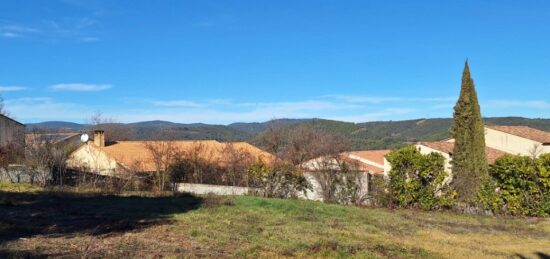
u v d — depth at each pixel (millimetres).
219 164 26484
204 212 15414
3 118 36438
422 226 14664
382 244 11227
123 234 10906
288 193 22266
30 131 28172
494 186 18031
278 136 33406
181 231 11648
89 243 9656
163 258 8570
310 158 25234
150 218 13727
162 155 28719
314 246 10352
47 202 17031
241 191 22922
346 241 11383
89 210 15281
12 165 24141
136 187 24016
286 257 9250
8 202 16109
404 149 19422
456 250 10945
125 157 33125
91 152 33250
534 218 17000
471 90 26750
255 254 9320
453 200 18703
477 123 26438
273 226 13258
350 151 29625
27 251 8594
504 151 39250
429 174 18984
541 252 11016
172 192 22891
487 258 10148
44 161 23688
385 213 17344
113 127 59844
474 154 26078
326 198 21047
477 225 15320
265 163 22969
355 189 20719
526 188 17578
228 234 11508
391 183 19469
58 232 10945
